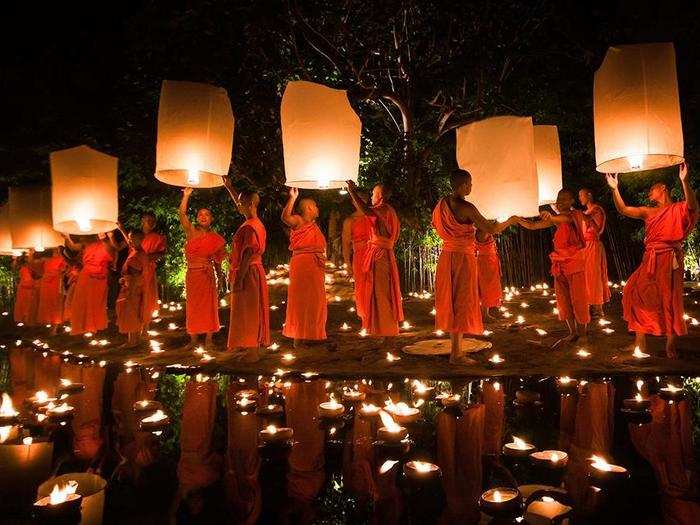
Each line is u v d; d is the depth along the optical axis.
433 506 2.47
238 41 9.34
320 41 9.71
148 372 5.63
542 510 2.37
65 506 2.41
